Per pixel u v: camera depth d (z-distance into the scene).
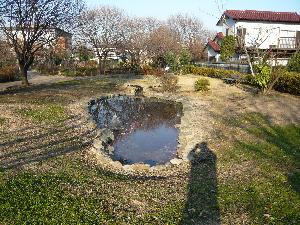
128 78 26.39
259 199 5.81
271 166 7.47
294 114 12.55
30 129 10.27
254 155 8.30
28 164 7.39
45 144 8.98
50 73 34.56
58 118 11.76
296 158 8.00
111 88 20.86
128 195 6.07
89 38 36.66
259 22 30.31
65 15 20.39
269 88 17.11
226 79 22.25
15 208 5.23
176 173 7.54
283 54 25.78
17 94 16.56
